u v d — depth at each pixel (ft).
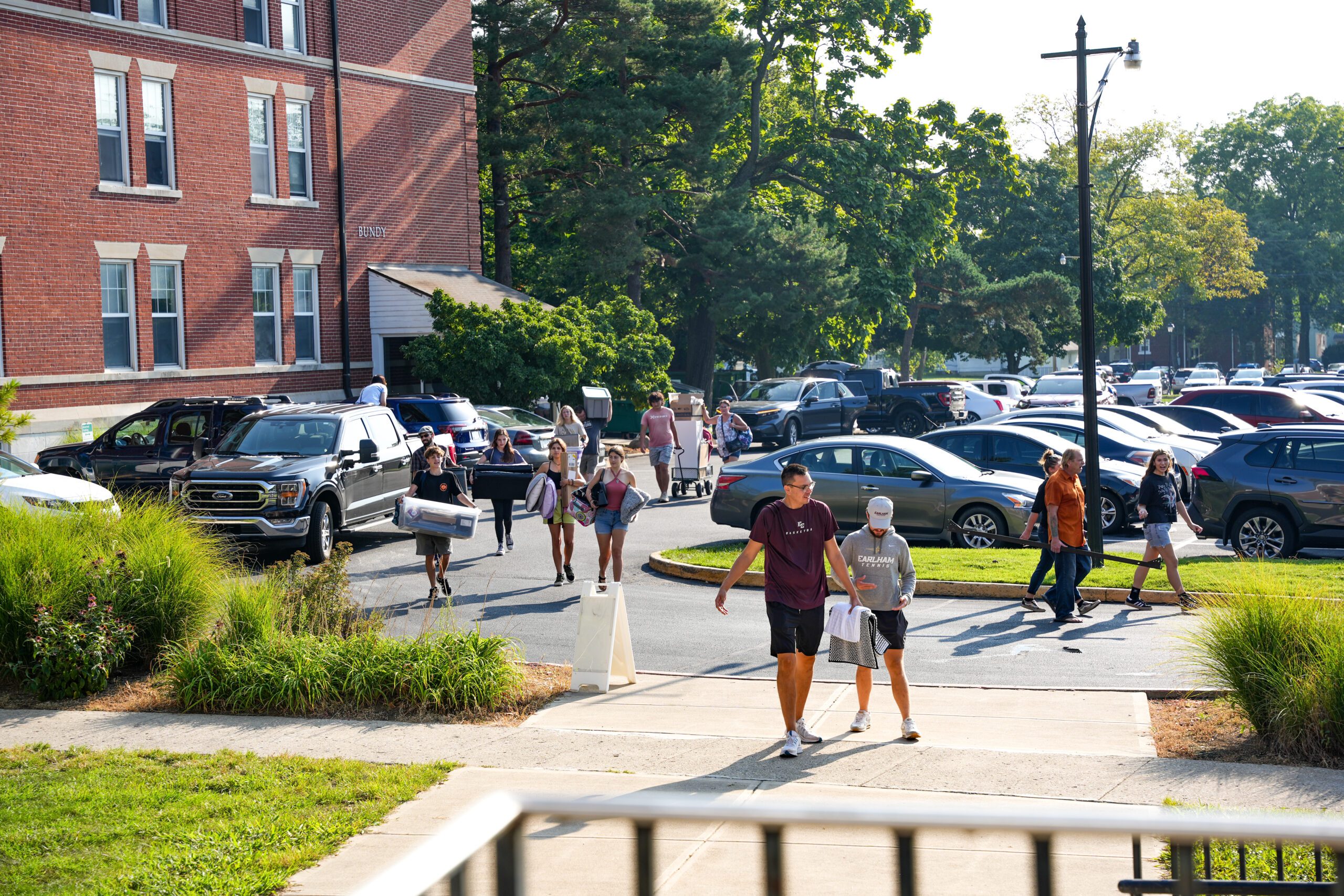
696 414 137.59
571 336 176.76
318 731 51.70
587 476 118.83
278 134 166.20
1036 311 377.50
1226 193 652.07
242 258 161.79
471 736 50.47
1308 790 41.39
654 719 52.90
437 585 82.17
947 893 32.27
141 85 149.79
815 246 247.70
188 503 91.61
